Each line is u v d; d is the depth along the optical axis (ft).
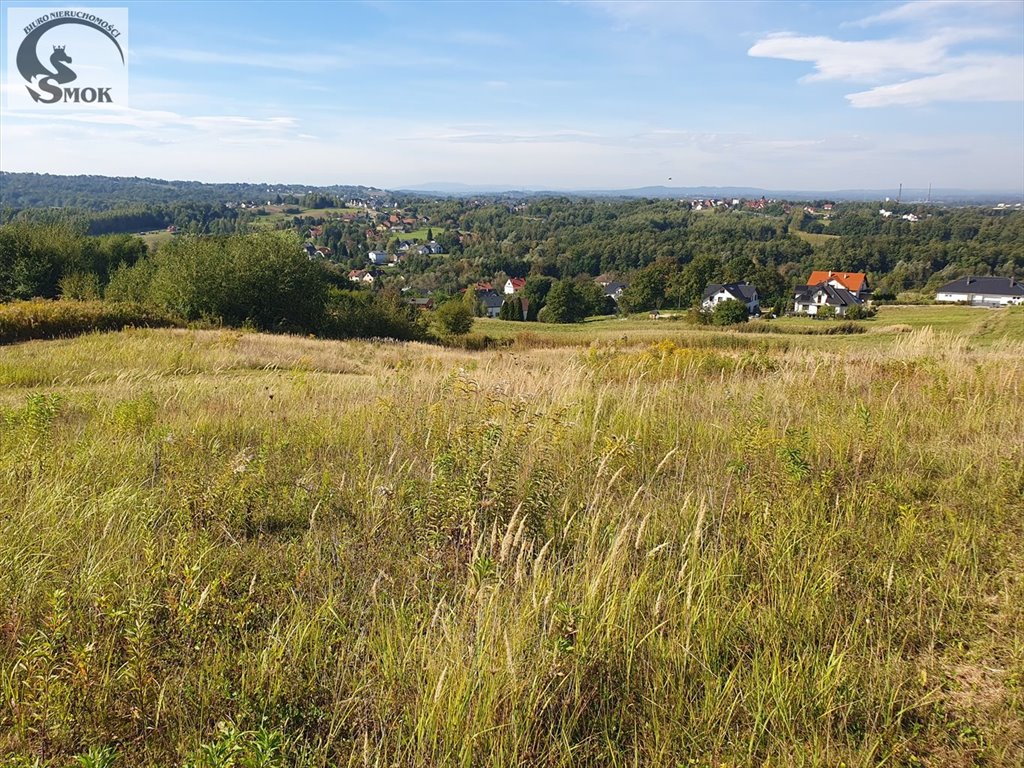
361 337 136.15
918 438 18.34
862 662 9.02
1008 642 9.39
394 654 9.12
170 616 9.82
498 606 9.43
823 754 7.50
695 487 14.98
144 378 36.96
